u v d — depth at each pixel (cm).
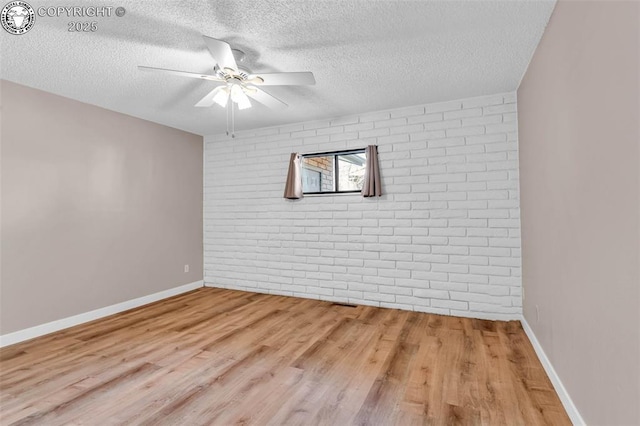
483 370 210
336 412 169
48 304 288
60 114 299
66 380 203
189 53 222
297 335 277
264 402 179
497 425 156
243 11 176
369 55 229
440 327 289
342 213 375
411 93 303
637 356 101
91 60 230
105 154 338
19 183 271
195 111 352
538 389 187
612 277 117
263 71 254
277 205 414
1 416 167
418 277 337
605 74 120
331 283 381
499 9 178
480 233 310
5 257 262
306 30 196
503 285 302
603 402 126
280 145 412
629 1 102
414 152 337
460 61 239
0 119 259
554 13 178
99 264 330
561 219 173
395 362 224
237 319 320
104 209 336
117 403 178
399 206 344
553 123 185
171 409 173
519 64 245
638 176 99
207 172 462
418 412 168
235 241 443
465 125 316
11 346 257
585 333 142
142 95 301
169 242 410
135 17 180
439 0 169
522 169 279
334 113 363
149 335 279
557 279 182
